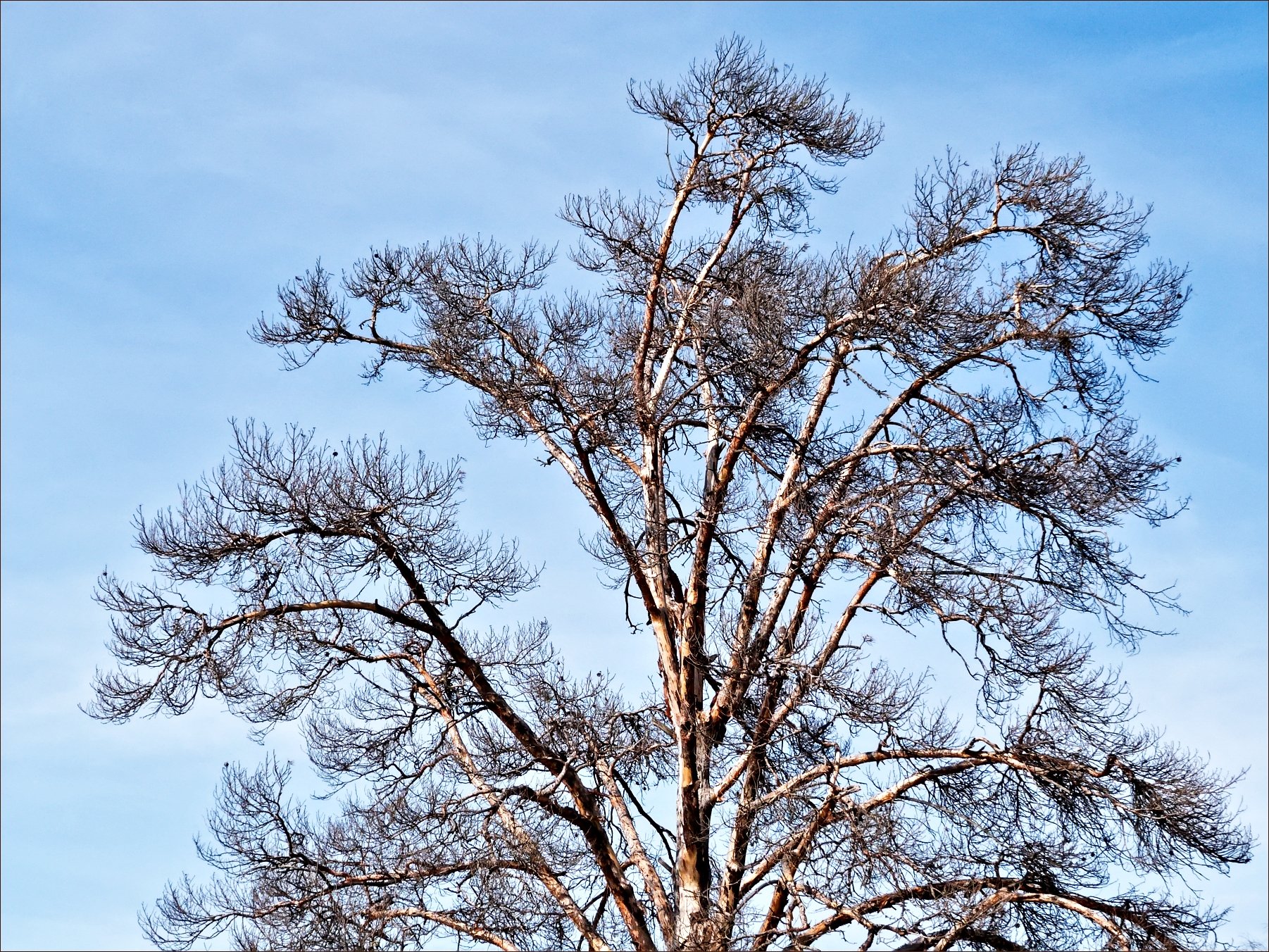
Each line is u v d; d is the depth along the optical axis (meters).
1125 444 16.70
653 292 19.23
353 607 16.88
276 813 17.25
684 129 20.14
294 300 18.88
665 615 18.44
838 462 17.69
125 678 16.47
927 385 17.20
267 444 16.77
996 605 16.31
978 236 18.03
